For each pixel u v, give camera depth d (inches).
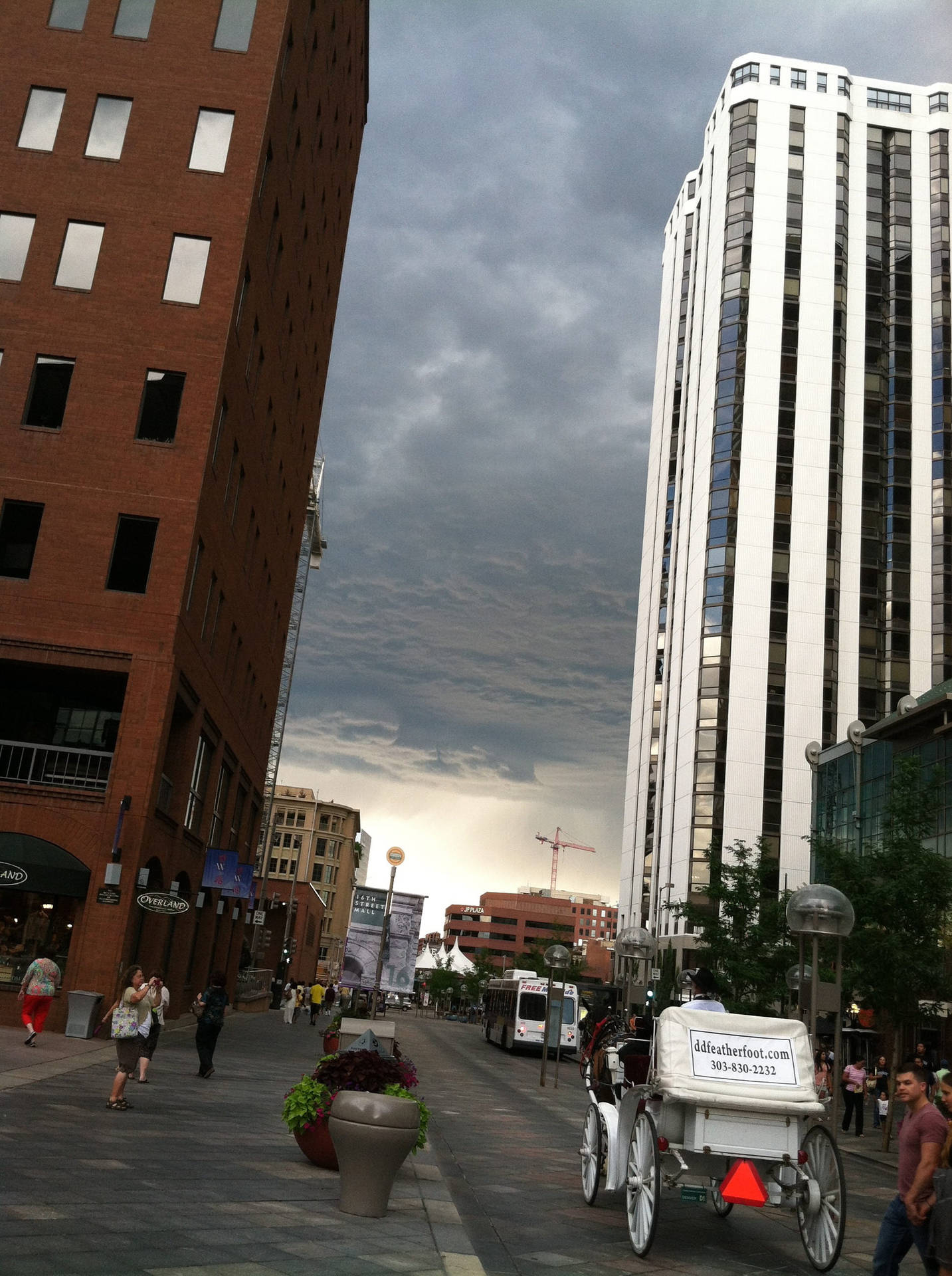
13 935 951.6
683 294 4077.3
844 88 3511.3
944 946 1119.0
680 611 3499.0
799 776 2960.1
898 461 3225.9
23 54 1173.1
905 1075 287.3
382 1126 346.0
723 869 1619.1
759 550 3122.5
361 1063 431.5
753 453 3193.9
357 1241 299.9
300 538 2020.2
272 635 1780.3
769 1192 355.6
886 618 3112.7
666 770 3373.5
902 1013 995.3
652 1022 454.6
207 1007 728.3
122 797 967.0
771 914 1519.4
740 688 3021.7
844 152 3459.6
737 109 3494.1
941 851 1667.1
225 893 1339.8
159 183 1141.7
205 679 1193.4
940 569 3127.5
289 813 5206.7
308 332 1758.1
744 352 3272.6
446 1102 845.2
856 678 3058.6
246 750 1609.3
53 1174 326.3
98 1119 463.8
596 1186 427.5
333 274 2050.9
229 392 1151.6
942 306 3321.9
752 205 3388.3
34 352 1079.6
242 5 1208.2
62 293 1098.7
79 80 1168.8
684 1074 352.5
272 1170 404.8
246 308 1200.8
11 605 1010.7
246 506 1352.1
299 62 1355.8
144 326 1095.6
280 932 3329.2
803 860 2896.2
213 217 1136.8
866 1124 1242.0
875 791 1982.0
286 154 1332.4
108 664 1004.6
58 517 1035.3
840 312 3326.8
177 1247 259.8
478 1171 505.0
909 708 1835.6
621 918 3782.0
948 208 3398.1
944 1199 256.5
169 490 1051.9
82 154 1146.7
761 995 1507.1
